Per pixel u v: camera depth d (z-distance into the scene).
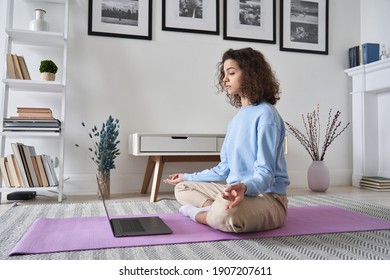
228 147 1.50
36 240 1.22
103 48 2.81
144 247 1.16
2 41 2.64
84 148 2.74
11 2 2.50
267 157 1.27
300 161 3.25
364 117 3.22
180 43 3.00
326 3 3.40
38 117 2.34
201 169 3.00
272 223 1.36
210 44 3.07
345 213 1.79
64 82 2.46
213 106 3.05
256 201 1.29
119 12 2.86
